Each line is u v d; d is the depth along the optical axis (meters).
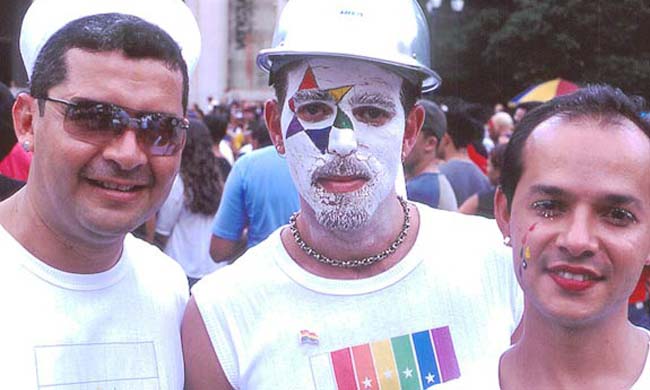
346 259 2.20
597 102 1.58
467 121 5.30
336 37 2.09
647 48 28.09
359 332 2.16
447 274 2.23
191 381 2.21
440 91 29.83
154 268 2.21
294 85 2.17
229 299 2.20
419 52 2.15
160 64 1.95
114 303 2.04
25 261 1.95
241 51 27.67
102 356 1.99
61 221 1.93
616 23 27.38
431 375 2.16
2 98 3.68
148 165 1.95
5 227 2.00
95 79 1.89
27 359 1.88
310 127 2.15
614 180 1.53
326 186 2.16
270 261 2.23
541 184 1.57
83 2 2.05
